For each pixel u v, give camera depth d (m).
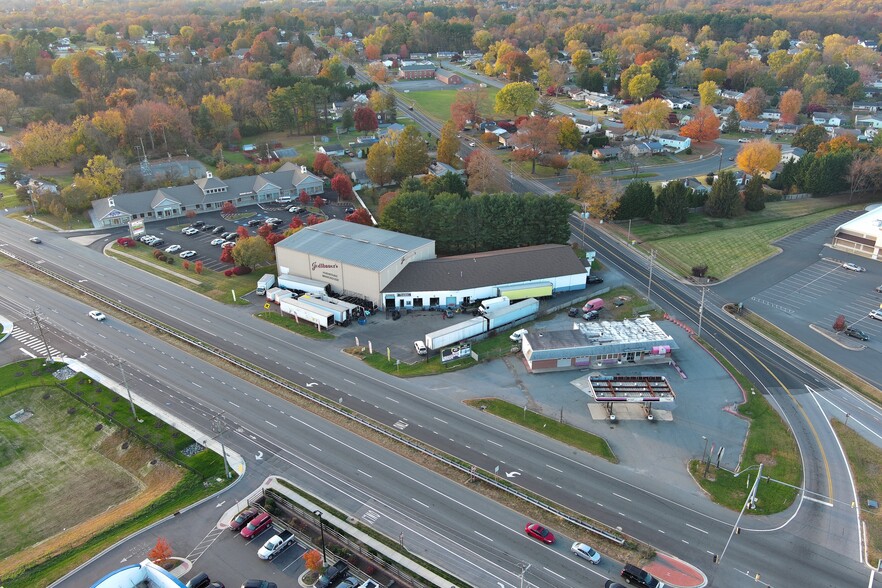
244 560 67.00
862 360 105.12
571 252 132.00
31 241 152.00
